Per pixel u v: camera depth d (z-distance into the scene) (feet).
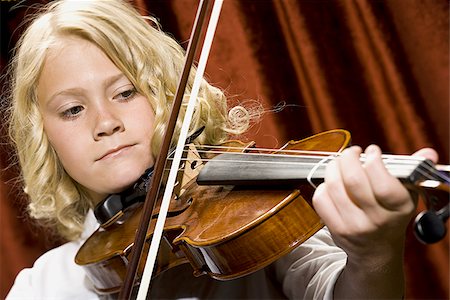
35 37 5.23
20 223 8.26
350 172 3.21
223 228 4.12
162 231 4.58
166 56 5.39
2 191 8.17
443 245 8.45
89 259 5.05
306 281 4.43
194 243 4.18
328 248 4.64
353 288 3.71
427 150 3.35
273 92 8.27
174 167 4.77
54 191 5.76
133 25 5.28
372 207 3.23
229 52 8.30
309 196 4.10
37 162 5.59
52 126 5.13
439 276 8.45
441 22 8.25
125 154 5.00
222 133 5.63
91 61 5.05
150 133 5.06
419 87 8.30
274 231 3.96
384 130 8.31
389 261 3.51
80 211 5.92
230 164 4.58
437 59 8.27
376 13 8.33
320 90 8.27
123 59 5.10
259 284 4.84
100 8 5.26
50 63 5.11
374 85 8.30
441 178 3.12
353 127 8.29
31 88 5.35
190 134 5.25
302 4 8.31
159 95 5.12
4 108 6.88
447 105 8.26
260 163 4.40
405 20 8.30
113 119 4.98
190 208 4.70
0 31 7.97
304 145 4.59
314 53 8.28
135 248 4.68
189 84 5.63
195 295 4.91
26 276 5.86
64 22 5.13
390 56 8.30
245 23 8.30
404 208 3.22
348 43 8.31
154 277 4.73
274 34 8.34
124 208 5.27
